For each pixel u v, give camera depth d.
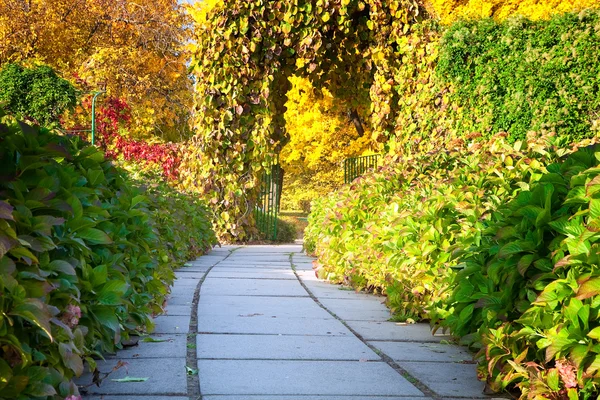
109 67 23.66
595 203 2.41
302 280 7.16
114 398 2.69
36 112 18.16
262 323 4.49
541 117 8.02
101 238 2.70
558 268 2.52
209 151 12.58
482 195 4.16
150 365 3.27
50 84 18.30
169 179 15.38
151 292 4.25
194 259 9.47
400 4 11.55
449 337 4.16
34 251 2.22
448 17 14.75
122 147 16.16
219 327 4.31
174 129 28.12
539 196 2.80
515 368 2.61
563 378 2.35
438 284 4.23
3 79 18.08
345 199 6.97
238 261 9.45
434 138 9.63
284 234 15.72
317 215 10.18
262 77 12.38
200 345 3.76
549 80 7.98
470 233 3.87
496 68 8.41
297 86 22.11
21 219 2.15
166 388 2.85
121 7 26.03
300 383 2.98
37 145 2.44
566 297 2.42
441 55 9.09
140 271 3.89
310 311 5.07
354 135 24.14
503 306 2.98
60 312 2.33
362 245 6.14
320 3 11.80
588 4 13.27
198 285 6.52
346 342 3.94
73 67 26.86
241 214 13.11
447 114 9.41
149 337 3.83
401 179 6.75
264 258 10.05
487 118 8.47
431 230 4.34
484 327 3.10
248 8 11.98
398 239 4.82
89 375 3.04
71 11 25.84
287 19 11.95
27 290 1.99
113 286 2.89
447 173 6.14
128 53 24.64
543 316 2.56
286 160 25.59
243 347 3.73
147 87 24.56
